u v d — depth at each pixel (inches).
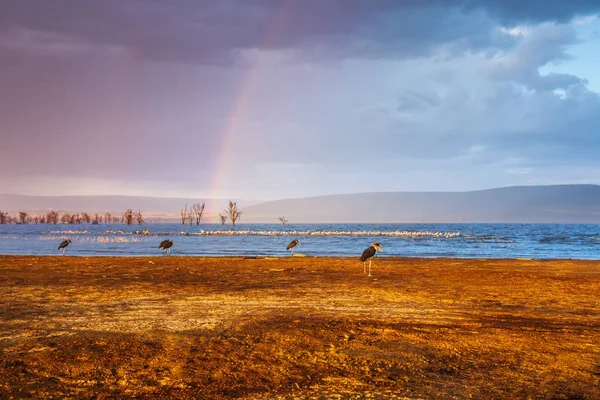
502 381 327.6
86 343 399.9
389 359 369.4
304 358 369.1
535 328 474.3
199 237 3063.5
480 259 1274.6
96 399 291.4
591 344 417.4
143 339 413.7
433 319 506.6
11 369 339.6
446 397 298.8
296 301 601.6
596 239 2787.9
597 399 298.2
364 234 3462.1
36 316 503.8
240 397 296.8
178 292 671.8
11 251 1662.2
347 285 751.1
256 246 2018.9
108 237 2942.9
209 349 387.9
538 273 935.7
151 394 300.2
